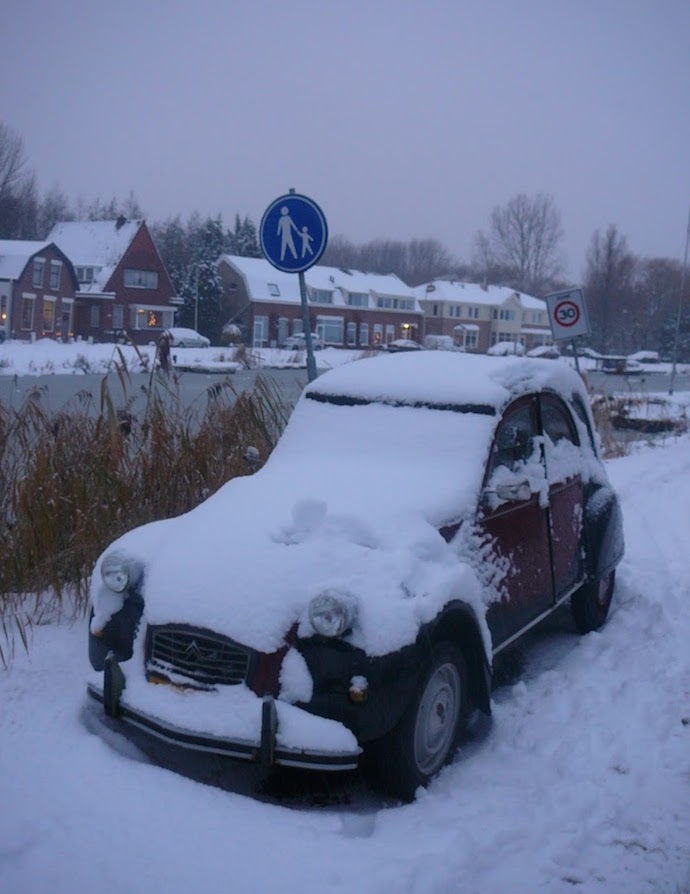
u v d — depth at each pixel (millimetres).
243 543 4648
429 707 4422
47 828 3859
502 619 5168
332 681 4137
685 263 36031
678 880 3736
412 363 6133
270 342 74438
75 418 7695
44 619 6305
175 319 74562
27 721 4793
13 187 89625
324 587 4254
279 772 4539
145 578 4734
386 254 127625
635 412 20859
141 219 70250
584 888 3662
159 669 4434
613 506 6754
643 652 6242
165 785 4223
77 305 68375
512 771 4621
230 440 8078
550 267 106438
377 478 5219
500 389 5652
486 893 3604
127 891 3500
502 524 5328
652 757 4758
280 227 8141
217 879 3578
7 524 6758
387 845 3867
